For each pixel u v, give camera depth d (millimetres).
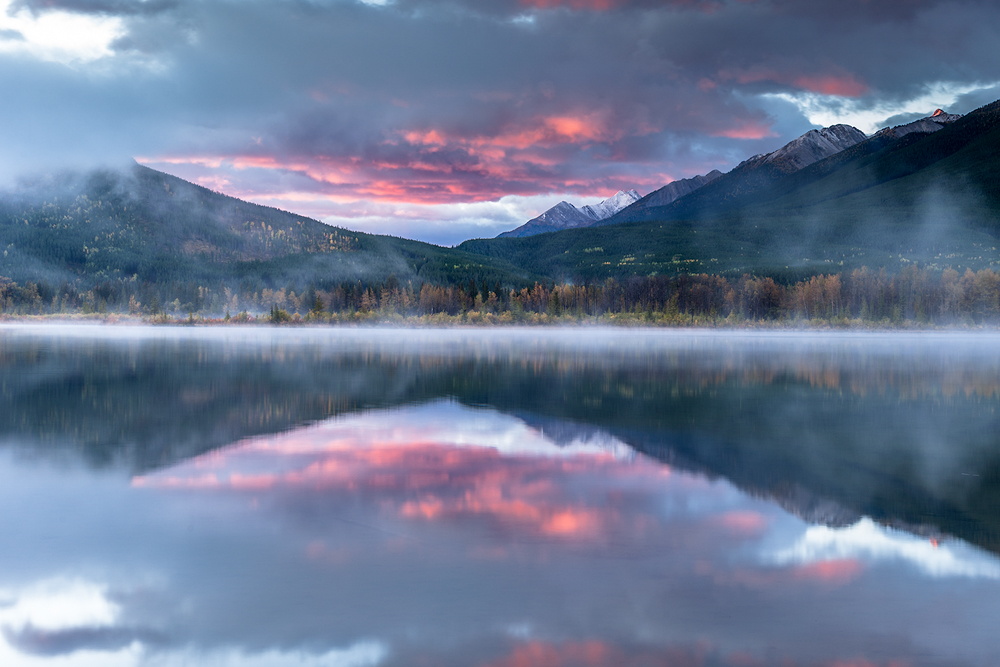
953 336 146625
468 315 181125
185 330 144500
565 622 10227
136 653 9305
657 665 9133
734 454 22203
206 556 12664
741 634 9922
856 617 10469
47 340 92500
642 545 13508
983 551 13336
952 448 23438
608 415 30000
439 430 25953
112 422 27172
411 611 10516
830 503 16625
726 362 61156
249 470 19359
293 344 86438
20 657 9203
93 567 12094
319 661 9109
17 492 16906
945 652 9477
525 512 15625
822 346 96062
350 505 16000
